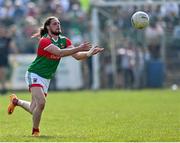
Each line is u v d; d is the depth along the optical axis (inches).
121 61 2923.2
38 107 1202.0
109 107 1909.4
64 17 3026.6
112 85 2945.4
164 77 2962.6
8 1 3208.7
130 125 1403.8
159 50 2955.2
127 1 2923.2
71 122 1497.3
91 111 1782.7
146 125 1397.6
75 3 3193.9
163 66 2947.8
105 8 2960.1
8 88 2844.5
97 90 2805.1
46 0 3189.0
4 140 1111.0
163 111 1744.6
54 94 2578.7
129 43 2935.5
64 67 2888.8
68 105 2009.1
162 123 1435.8
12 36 2896.2
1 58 2731.3
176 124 1411.2
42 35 1233.4
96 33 2893.7
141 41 2942.9
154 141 1082.7
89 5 3046.3
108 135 1198.3
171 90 2726.4
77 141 1085.1
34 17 3107.8
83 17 3024.1
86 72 2913.4
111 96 2388.0
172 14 2972.4
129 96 2373.3
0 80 2837.1
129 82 2940.5
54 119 1571.1
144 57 2933.1
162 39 2955.2
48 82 1229.7
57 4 3132.4
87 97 2362.2
